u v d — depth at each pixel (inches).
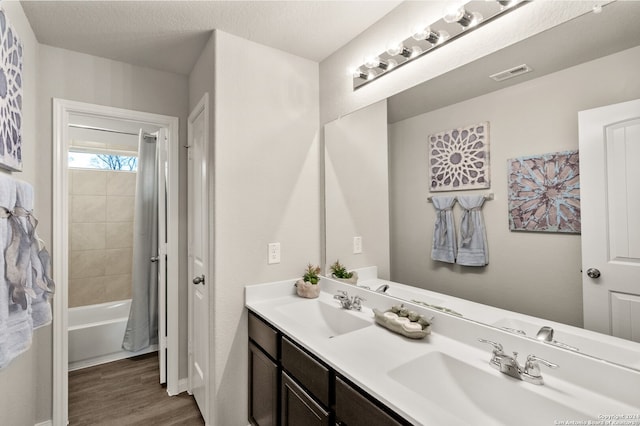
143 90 88.7
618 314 34.7
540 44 41.6
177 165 93.4
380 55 65.2
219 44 70.2
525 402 36.3
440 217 53.9
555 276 39.8
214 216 69.2
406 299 59.6
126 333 115.2
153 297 119.4
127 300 139.7
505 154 44.8
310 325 68.8
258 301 73.9
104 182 136.8
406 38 60.7
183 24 68.0
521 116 43.1
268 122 76.7
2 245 42.4
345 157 76.1
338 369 41.9
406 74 61.3
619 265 34.6
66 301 77.0
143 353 116.3
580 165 37.5
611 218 35.2
